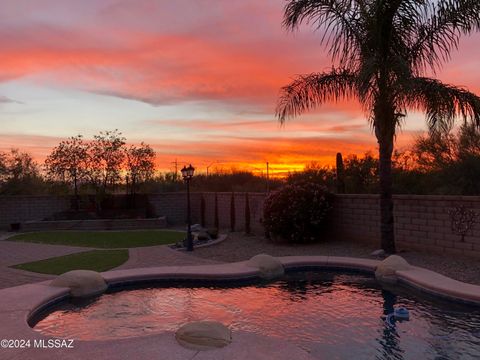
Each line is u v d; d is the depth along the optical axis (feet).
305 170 79.56
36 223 65.87
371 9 31.94
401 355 16.42
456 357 16.19
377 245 39.88
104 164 77.36
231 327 19.89
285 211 43.37
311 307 22.89
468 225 31.65
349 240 43.39
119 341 15.67
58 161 75.92
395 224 38.11
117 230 64.08
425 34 33.35
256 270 28.96
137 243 47.52
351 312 21.88
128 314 22.06
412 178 65.72
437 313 21.36
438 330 19.06
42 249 43.01
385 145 34.88
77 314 22.06
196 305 23.56
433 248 34.53
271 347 15.12
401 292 25.46
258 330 19.48
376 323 20.13
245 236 52.34
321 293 25.70
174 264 33.45
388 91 32.65
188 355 14.38
